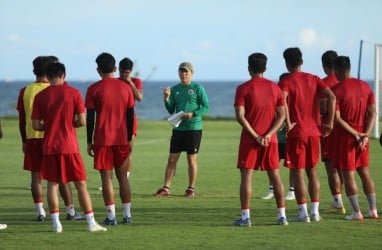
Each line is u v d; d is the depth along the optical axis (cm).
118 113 3162
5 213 3628
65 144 2973
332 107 3228
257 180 5069
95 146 3162
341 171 3541
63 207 3859
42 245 2772
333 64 3506
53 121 2980
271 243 2792
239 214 3556
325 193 4366
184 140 4288
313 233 2986
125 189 3253
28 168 3319
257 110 3100
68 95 2989
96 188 4716
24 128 3294
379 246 2730
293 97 3209
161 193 4303
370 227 3120
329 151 3353
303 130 3195
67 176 3006
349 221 3278
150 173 5528
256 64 3133
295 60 3238
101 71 3191
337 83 3347
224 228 3125
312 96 3222
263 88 3111
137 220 3369
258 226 3169
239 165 3131
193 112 4278
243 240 2853
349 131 3262
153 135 9719
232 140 8806
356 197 3312
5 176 5328
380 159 6469
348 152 3281
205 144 8212
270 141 3116
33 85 3281
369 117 3334
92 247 2731
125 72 4003
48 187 3022
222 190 4547
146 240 2861
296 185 3250
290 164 3228
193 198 4181
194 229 3108
